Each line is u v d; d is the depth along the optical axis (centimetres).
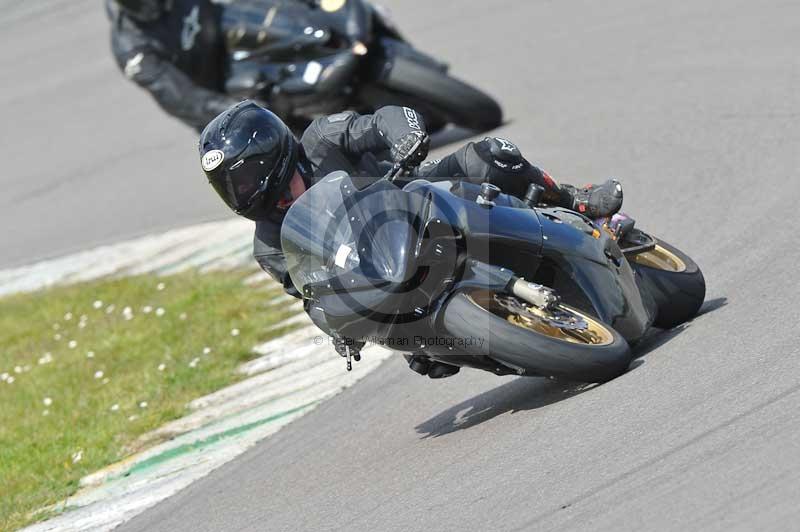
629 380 1812
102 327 3531
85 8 7481
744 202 2670
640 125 3575
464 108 4012
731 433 1488
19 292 4188
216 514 2003
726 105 3462
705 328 1958
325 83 3988
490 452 1755
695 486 1385
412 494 1709
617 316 1920
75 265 4269
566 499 1476
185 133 5456
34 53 6944
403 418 2166
